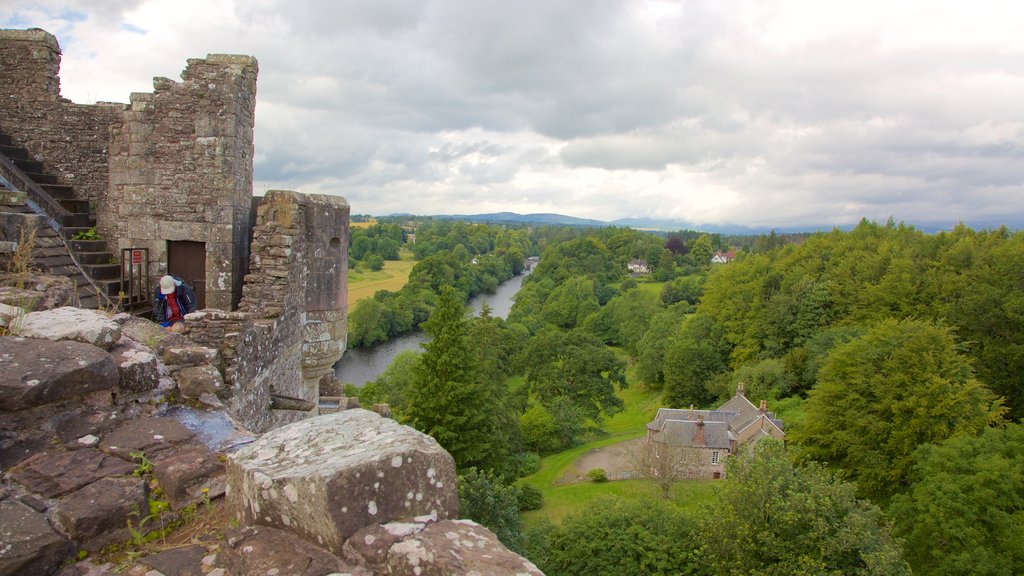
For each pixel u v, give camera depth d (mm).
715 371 63969
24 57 11648
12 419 4125
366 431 3939
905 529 25391
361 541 3096
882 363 33531
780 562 20469
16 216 8523
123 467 4055
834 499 21484
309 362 11438
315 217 11203
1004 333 44156
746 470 23578
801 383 54000
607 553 24375
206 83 10500
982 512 23344
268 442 3957
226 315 8148
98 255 10281
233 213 10656
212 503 3963
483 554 3031
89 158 11883
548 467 42344
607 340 88500
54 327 5027
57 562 3264
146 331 6172
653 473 37156
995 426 34406
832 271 63062
